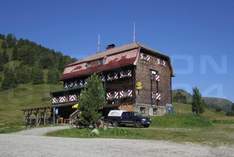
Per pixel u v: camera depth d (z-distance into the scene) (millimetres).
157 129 36531
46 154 16766
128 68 53875
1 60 183125
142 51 54969
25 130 41875
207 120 47719
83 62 63844
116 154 17500
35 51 196125
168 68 59656
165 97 57688
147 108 53750
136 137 30266
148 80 55000
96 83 39562
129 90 52969
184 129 37219
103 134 32969
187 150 20047
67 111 62281
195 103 70938
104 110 55000
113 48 63031
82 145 21766
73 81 65000
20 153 16969
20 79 156250
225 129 36375
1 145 20922
